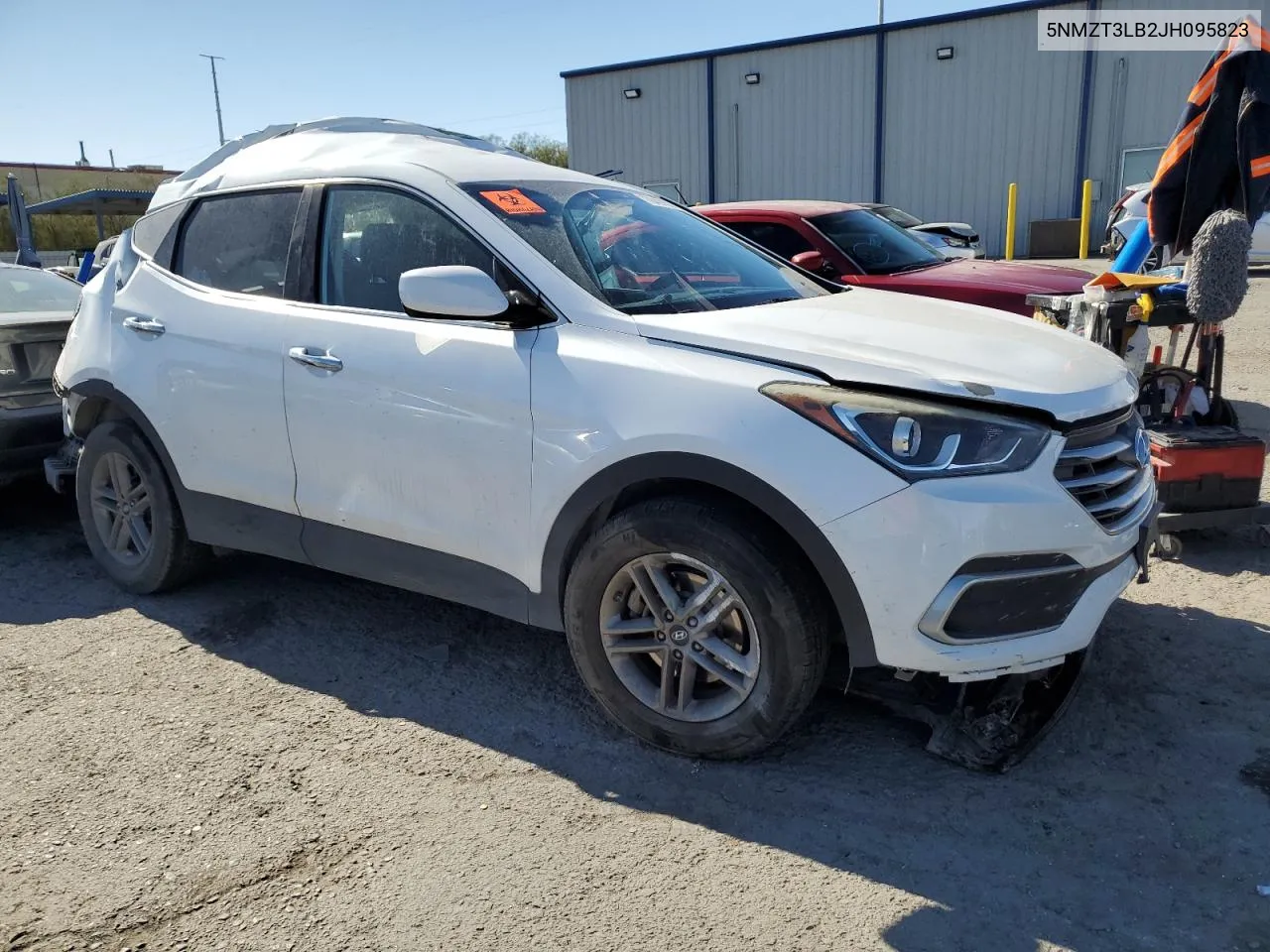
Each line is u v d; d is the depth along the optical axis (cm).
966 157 2283
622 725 306
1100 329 452
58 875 249
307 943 225
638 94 2591
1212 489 430
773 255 415
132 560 432
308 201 368
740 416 263
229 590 437
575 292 307
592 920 230
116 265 435
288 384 350
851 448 253
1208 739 298
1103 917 228
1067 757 292
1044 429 256
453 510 318
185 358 381
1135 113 2108
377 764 299
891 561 250
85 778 292
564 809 274
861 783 282
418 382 318
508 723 322
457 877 246
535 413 294
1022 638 261
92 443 428
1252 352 882
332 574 454
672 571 290
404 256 340
